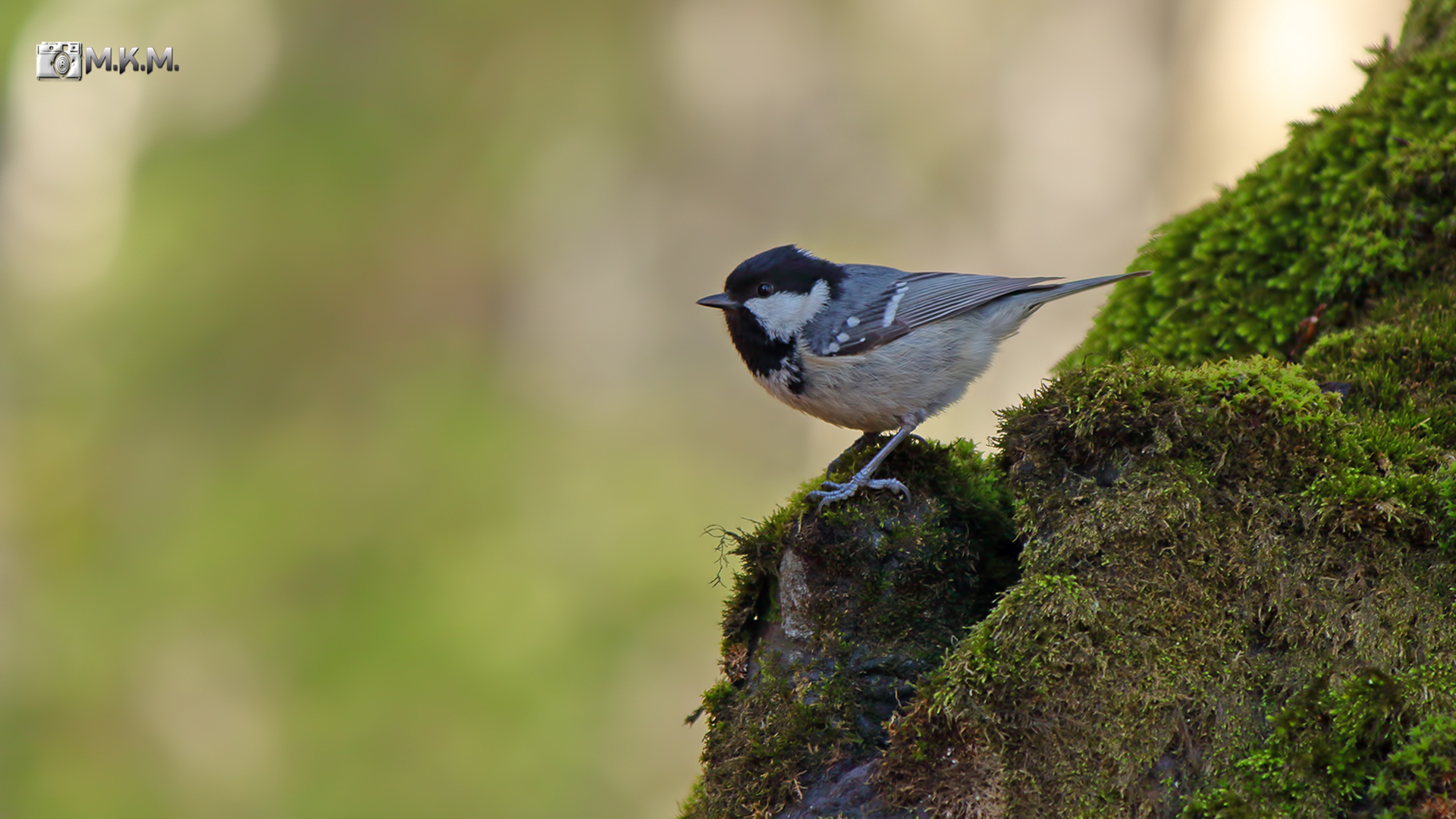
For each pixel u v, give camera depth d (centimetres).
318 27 1786
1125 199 1602
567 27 1808
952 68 1709
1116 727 332
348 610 1438
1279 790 318
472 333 1775
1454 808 297
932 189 1706
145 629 1438
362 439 1648
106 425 1605
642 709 1355
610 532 1566
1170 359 542
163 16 1761
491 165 1789
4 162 1727
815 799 375
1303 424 355
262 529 1531
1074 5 1628
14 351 1638
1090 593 345
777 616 432
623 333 1789
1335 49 1253
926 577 416
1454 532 341
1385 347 439
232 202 1719
